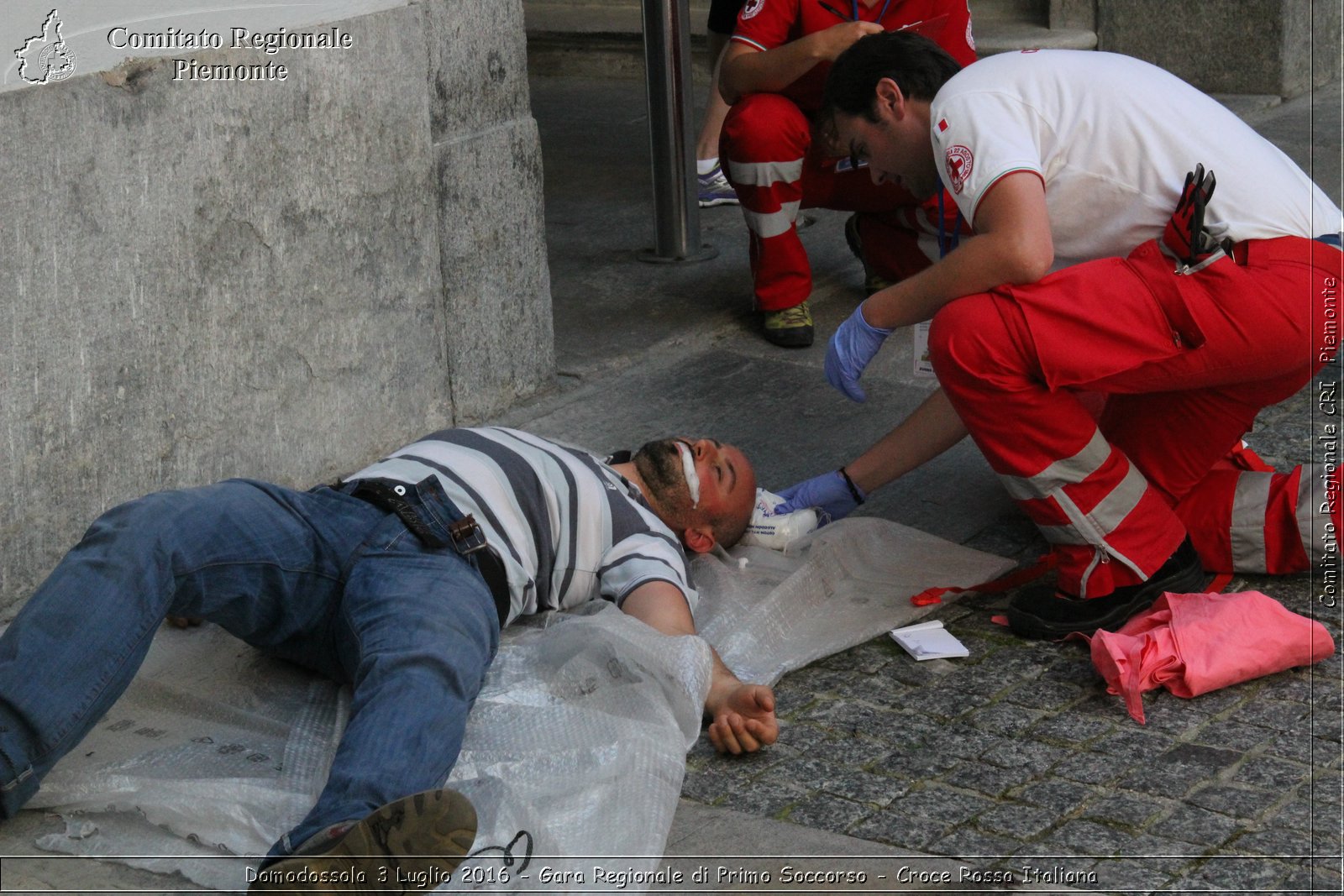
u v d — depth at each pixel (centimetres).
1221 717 268
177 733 262
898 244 489
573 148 734
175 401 337
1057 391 283
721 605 306
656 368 455
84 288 312
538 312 431
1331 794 243
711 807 244
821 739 265
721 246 577
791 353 468
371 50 365
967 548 331
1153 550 296
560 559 284
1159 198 286
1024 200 275
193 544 251
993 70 293
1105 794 245
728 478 320
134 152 317
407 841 208
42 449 311
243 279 346
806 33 459
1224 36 768
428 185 388
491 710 259
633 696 260
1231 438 307
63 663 233
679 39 530
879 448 346
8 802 232
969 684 282
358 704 235
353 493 274
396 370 391
